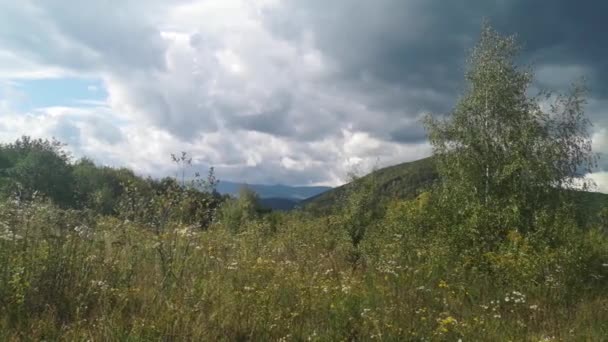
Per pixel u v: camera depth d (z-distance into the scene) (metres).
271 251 12.41
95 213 8.96
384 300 7.91
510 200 14.83
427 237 13.30
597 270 11.62
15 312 5.70
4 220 7.39
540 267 10.72
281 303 7.14
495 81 16.61
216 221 10.94
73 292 6.30
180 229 8.91
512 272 10.59
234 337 5.88
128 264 7.61
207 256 8.88
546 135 16.44
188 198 9.21
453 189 16.22
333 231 17.98
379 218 18.16
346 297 7.54
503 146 16.31
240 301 6.70
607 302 9.62
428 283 9.52
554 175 15.77
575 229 13.20
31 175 43.88
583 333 7.49
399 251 12.25
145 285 7.07
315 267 10.72
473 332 6.84
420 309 7.54
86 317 6.01
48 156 46.16
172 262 7.79
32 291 6.06
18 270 6.09
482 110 16.77
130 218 9.11
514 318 8.22
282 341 5.86
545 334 7.46
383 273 10.15
